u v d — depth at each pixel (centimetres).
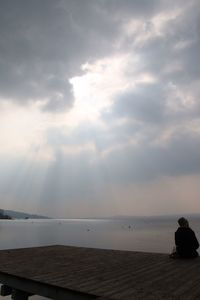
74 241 5394
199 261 926
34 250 1262
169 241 5247
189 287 614
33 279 698
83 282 664
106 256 1069
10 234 7631
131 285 634
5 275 777
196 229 9606
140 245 4450
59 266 866
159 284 640
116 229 11719
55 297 644
